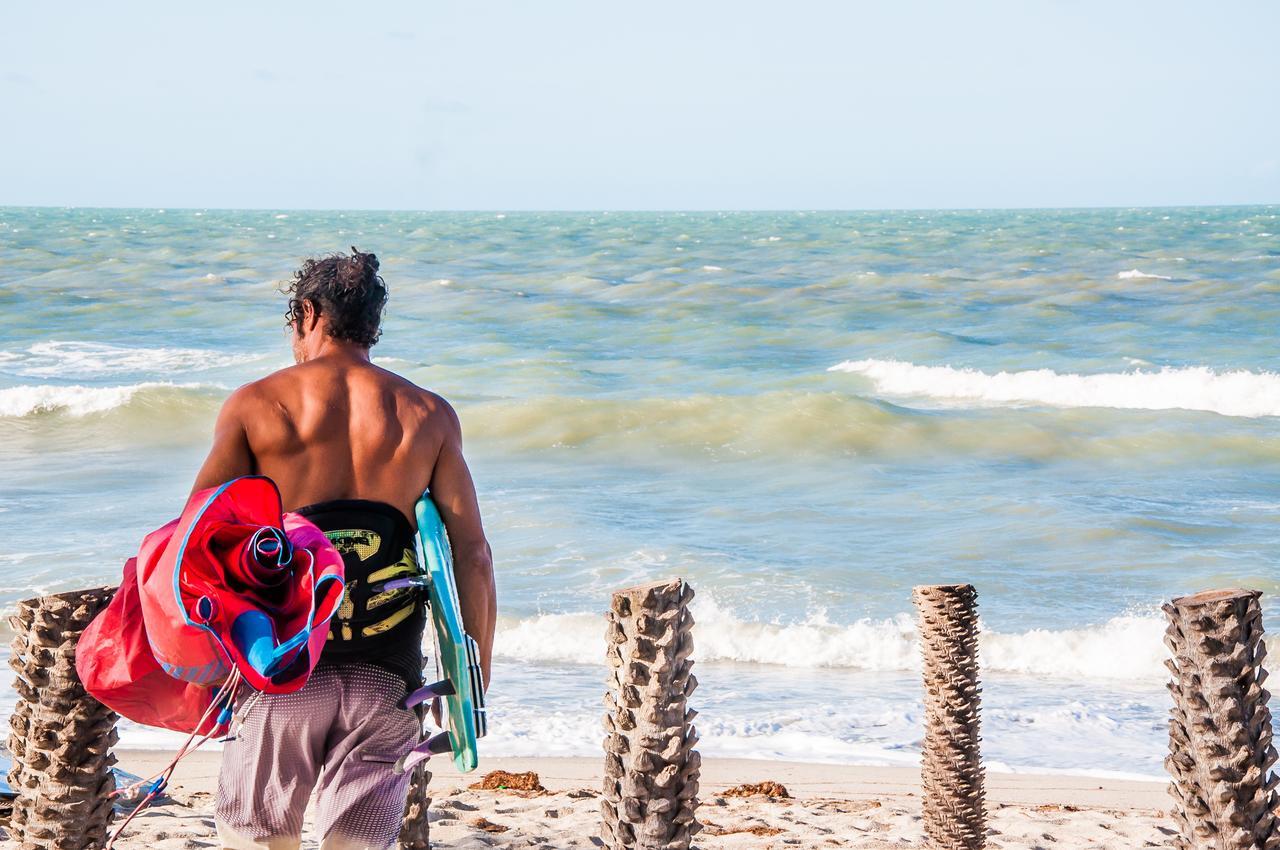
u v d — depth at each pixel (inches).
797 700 1429.6
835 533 2188.7
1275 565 1947.6
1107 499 2443.4
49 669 415.2
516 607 1736.0
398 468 343.9
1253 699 361.7
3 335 5206.7
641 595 372.5
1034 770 1193.4
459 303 6269.7
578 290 6993.1
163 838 746.2
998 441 2987.2
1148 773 1181.7
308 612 307.9
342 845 323.0
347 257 368.2
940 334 4918.8
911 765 1185.4
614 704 380.5
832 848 813.2
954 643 740.0
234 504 310.5
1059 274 7564.0
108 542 2011.6
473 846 758.5
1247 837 357.1
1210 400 3540.8
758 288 6919.3
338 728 330.6
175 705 335.6
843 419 3073.3
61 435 3110.2
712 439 3011.8
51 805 416.2
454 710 335.0
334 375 350.3
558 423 3093.0
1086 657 1576.0
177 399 3309.5
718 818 956.6
